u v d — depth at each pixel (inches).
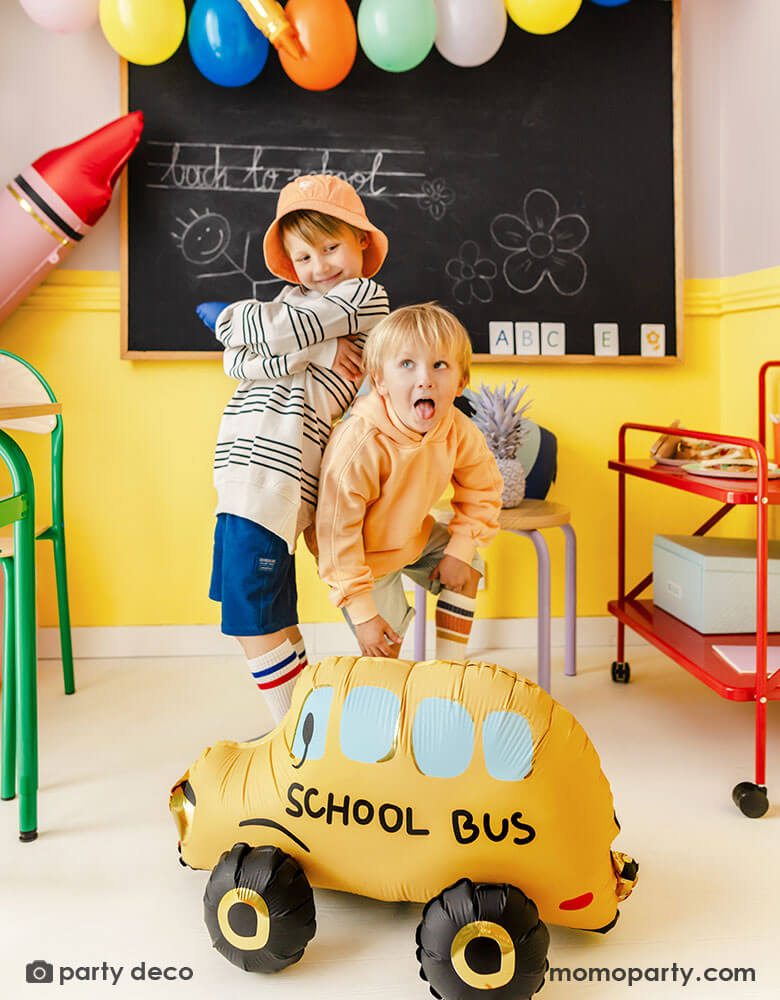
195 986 36.8
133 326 83.2
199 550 86.9
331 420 54.6
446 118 85.0
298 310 52.0
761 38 81.0
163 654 87.3
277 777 39.3
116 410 85.0
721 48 89.0
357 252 56.5
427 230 85.4
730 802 54.6
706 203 90.1
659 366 90.0
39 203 75.0
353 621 49.8
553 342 87.1
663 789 56.4
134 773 58.9
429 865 36.5
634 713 70.6
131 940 40.1
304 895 37.0
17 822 51.8
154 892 44.3
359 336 55.8
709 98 89.6
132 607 86.9
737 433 88.4
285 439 51.4
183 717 69.9
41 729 67.2
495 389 74.3
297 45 73.0
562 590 90.7
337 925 41.8
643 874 45.9
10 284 76.9
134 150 82.2
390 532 52.3
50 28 75.6
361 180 84.5
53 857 47.7
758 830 51.0
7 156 82.2
